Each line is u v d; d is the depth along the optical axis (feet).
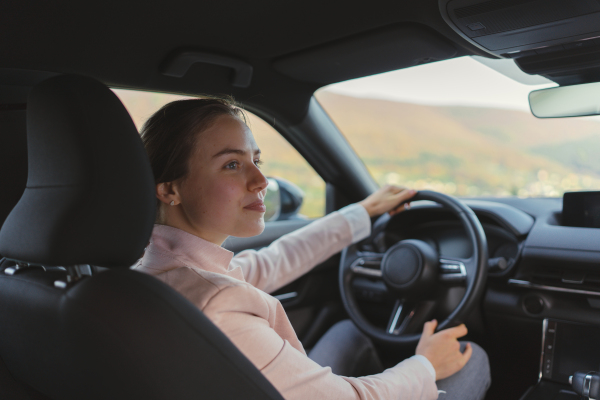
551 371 5.09
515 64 5.16
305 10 4.32
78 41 4.17
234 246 6.22
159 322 2.05
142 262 3.02
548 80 5.25
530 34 4.26
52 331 2.22
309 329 6.88
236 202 2.98
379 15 4.42
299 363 2.73
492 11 3.90
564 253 5.16
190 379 2.13
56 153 2.21
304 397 2.69
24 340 2.49
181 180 2.93
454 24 4.22
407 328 5.18
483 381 4.72
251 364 2.37
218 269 2.98
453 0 3.87
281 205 7.61
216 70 5.40
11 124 4.06
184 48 4.78
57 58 4.27
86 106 2.22
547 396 4.83
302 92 6.43
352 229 5.27
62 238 2.11
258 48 5.13
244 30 4.67
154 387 2.06
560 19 3.92
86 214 2.13
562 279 5.11
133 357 2.01
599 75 4.81
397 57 5.31
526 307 5.35
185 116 2.95
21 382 2.95
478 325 5.77
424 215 6.39
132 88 5.20
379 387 3.09
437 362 3.78
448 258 5.33
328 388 2.80
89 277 2.19
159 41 4.57
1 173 3.99
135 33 4.33
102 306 2.02
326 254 5.19
